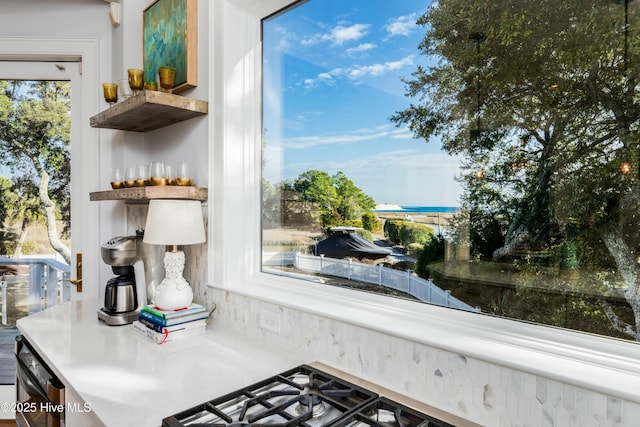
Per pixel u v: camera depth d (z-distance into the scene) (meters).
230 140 1.66
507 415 0.85
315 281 1.50
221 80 1.65
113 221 2.30
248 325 1.52
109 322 1.62
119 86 1.90
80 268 2.34
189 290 1.55
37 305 2.36
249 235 1.71
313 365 1.22
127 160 2.16
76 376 1.13
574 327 0.89
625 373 0.77
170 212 1.47
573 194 0.89
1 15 2.26
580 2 0.87
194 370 1.18
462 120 1.08
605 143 0.85
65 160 2.37
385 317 1.17
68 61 2.35
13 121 2.33
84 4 2.30
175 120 1.87
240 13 1.68
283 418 0.90
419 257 1.18
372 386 1.08
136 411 0.93
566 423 0.77
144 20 2.10
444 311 1.12
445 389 0.95
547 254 0.93
